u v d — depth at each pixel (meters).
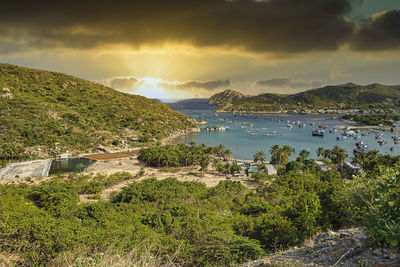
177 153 98.56
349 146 138.88
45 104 135.50
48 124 116.69
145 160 99.06
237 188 51.69
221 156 117.25
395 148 128.38
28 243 10.76
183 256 12.12
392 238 4.55
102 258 5.81
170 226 20.16
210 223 19.42
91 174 75.31
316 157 117.06
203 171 88.06
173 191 42.31
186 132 189.00
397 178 5.63
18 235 11.12
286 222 16.89
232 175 81.88
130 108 186.50
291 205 20.45
